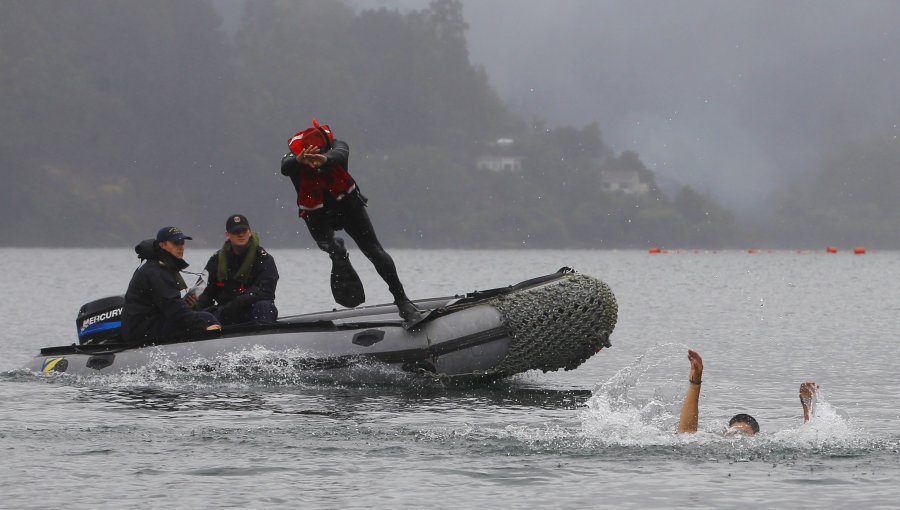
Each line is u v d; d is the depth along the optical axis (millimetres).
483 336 40844
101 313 45562
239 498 23297
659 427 31109
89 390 39250
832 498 23391
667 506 22797
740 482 24766
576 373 46844
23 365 49344
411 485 24438
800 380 44219
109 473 25391
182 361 42062
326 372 41281
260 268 45094
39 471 25531
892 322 79375
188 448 28266
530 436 29734
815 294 125375
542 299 41250
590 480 24938
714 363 50750
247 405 35969
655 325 75750
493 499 23328
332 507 22688
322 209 38625
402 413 34469
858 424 32781
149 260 43844
